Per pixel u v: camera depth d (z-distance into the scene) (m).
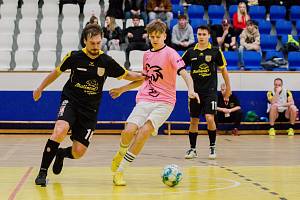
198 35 9.69
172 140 13.79
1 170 7.88
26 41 16.92
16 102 15.30
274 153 10.76
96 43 6.18
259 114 15.89
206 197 5.66
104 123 15.44
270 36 17.89
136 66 15.98
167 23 17.64
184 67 6.66
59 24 18.11
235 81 15.73
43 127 15.55
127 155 6.48
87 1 18.89
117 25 16.86
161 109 6.61
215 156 9.82
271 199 5.57
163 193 5.89
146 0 18.89
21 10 18.30
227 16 19.33
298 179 7.08
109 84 15.41
